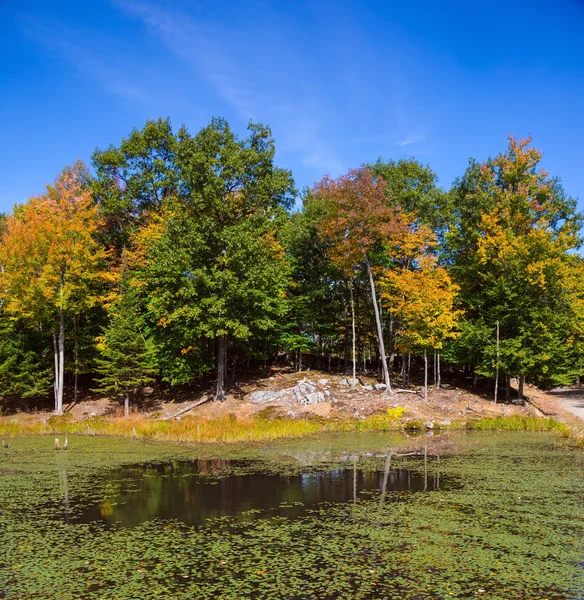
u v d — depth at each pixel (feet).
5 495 41.83
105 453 63.87
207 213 103.60
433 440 72.13
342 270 110.11
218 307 92.63
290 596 22.62
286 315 121.80
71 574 25.40
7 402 110.42
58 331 107.86
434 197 115.55
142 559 27.22
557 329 102.47
